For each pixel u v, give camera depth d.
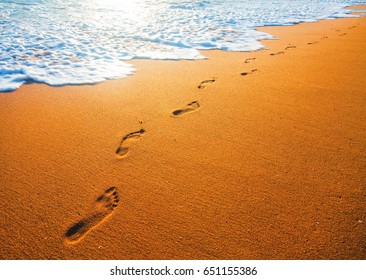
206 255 1.29
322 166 1.78
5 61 3.87
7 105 2.67
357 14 8.70
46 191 1.65
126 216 1.48
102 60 4.07
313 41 5.19
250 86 3.08
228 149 1.99
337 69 3.53
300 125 2.26
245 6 10.66
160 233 1.39
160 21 7.42
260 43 5.11
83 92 2.97
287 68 3.64
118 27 6.57
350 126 2.22
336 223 1.40
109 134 2.19
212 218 1.46
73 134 2.20
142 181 1.71
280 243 1.32
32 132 2.23
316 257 1.26
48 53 4.32
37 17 7.63
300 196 1.56
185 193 1.62
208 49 4.73
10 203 1.57
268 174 1.73
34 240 1.37
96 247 1.34
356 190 1.58
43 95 2.89
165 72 3.57
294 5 11.07
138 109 2.58
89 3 11.21
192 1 12.32
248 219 1.44
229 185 1.66
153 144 2.06
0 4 9.69
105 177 1.75
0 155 1.96
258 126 2.27
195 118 2.41
